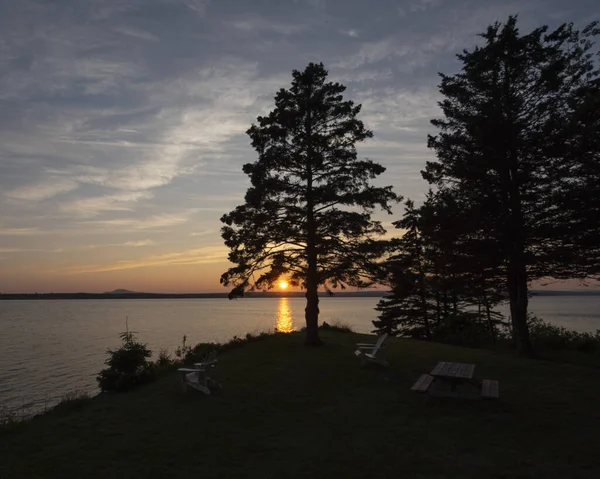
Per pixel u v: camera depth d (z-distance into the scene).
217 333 73.94
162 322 114.19
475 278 22.91
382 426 8.87
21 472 6.96
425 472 6.59
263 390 12.11
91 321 125.56
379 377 13.25
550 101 19.45
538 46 19.59
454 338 24.95
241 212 20.27
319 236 19.80
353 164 20.16
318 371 14.33
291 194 20.02
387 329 35.25
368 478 6.44
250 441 8.20
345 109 20.27
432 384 11.30
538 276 20.22
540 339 23.05
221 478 6.60
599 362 17.66
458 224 19.55
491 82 20.39
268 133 20.70
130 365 13.64
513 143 18.86
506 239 18.45
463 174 20.00
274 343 20.89
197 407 10.59
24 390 30.72
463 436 8.16
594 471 6.52
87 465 7.20
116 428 9.13
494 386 10.12
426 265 28.98
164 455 7.57
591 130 15.44
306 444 7.96
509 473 6.48
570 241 18.20
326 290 21.56
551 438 7.98
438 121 22.09
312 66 21.11
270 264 20.48
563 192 18.25
